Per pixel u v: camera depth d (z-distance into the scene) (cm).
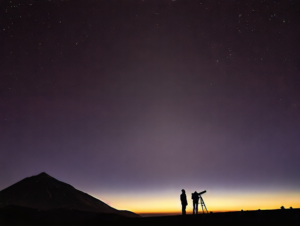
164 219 1739
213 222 1399
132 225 1623
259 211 1564
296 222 1176
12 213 4203
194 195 1747
